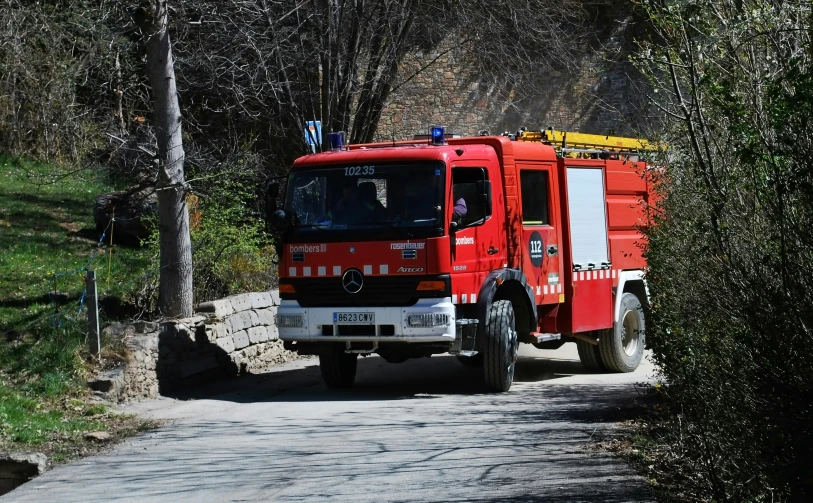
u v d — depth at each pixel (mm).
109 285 14883
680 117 7594
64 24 24484
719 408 6684
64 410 10734
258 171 19625
